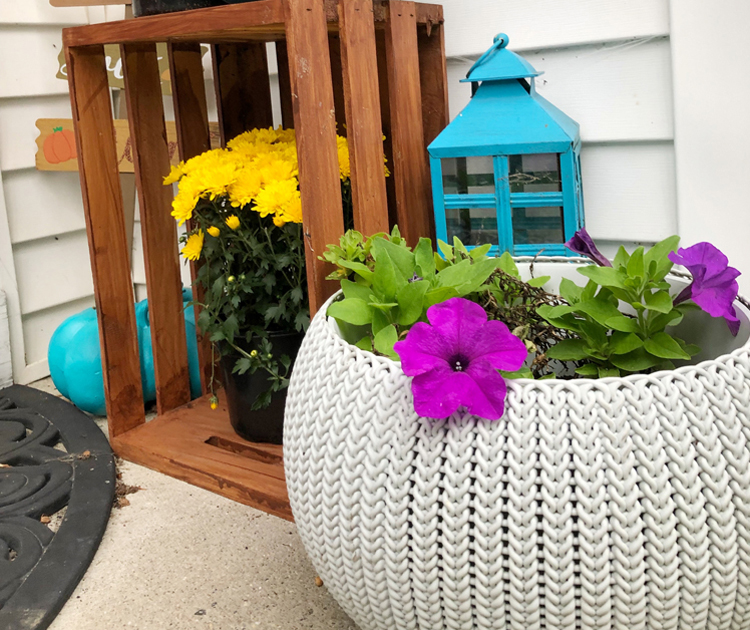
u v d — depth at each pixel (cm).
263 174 125
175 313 162
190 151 154
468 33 147
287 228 126
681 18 125
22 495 131
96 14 200
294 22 105
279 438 142
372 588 75
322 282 113
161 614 104
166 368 161
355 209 120
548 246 126
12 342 190
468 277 87
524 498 66
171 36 125
